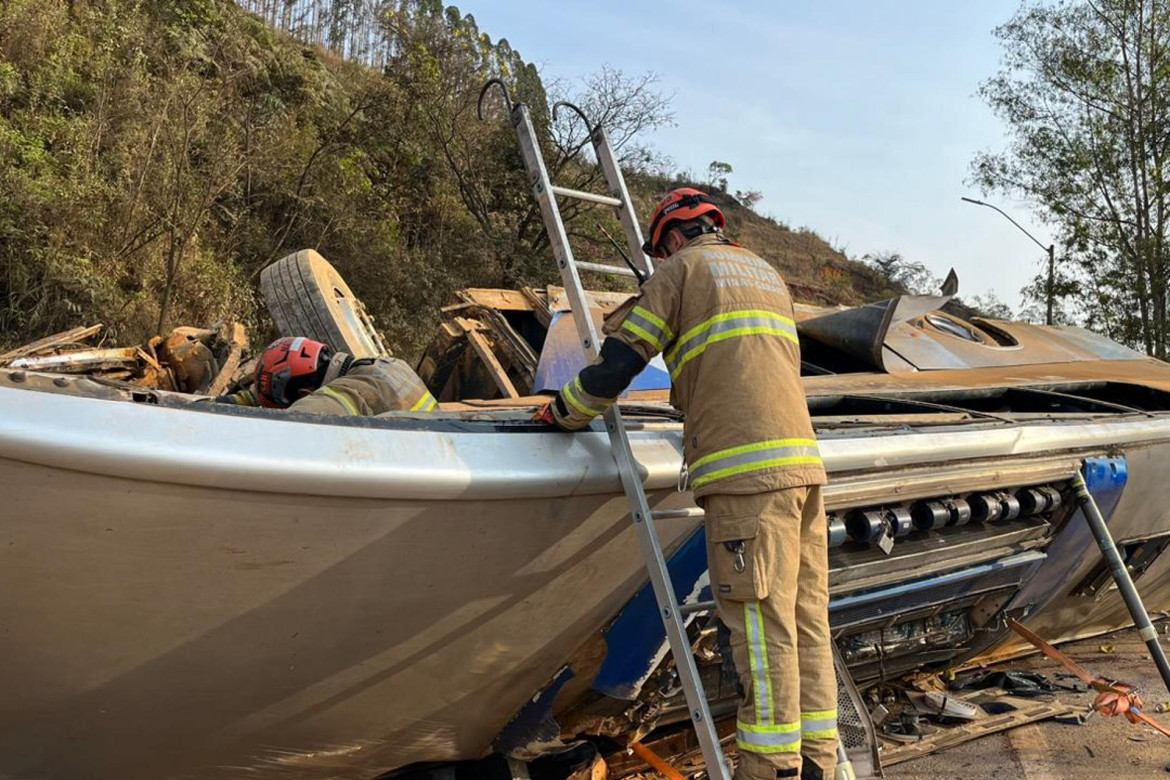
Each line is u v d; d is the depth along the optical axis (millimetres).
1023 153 20516
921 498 3230
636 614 2773
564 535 2367
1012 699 4645
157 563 1925
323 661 2273
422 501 2059
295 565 2043
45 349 3557
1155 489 4207
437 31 19312
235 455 1837
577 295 2479
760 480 2158
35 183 9438
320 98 16969
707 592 2811
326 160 14617
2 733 2207
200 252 11391
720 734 3562
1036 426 3588
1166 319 19406
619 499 2424
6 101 10375
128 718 2232
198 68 13578
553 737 2996
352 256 13922
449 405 3689
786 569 2193
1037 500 3619
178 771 2479
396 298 14312
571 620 2619
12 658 2016
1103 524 3693
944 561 3467
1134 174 19531
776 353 2268
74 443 1708
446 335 5070
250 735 2414
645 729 3266
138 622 2014
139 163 10734
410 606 2254
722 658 2352
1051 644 5223
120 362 3836
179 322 10422
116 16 12508
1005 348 5832
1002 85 20516
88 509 1799
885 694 4461
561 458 2279
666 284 2287
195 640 2092
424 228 17438
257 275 12109
